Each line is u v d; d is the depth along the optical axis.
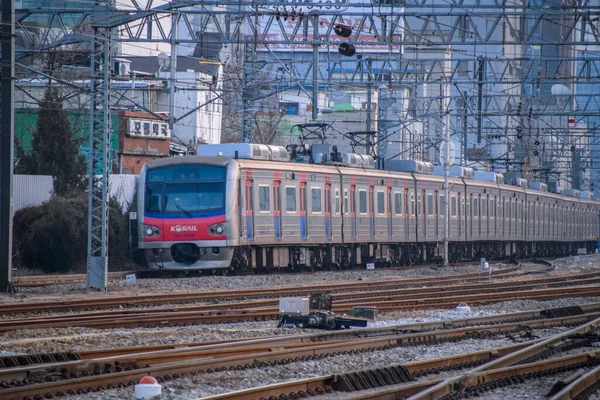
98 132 77.31
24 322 49.81
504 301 73.19
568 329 55.47
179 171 92.88
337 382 34.22
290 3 90.06
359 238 113.94
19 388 29.86
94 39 76.56
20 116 143.75
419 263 131.62
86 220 99.44
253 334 48.94
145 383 31.50
